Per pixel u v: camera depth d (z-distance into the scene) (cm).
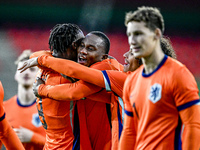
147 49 719
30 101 1595
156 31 725
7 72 5381
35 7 6694
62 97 1015
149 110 736
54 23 6712
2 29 6625
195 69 6241
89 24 6625
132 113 807
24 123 1557
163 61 736
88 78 986
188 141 698
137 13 725
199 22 6806
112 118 1073
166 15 6869
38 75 1130
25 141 1484
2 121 1024
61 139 1084
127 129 818
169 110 722
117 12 6694
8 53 6097
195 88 711
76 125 1103
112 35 6681
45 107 1095
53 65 1018
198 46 6662
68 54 1092
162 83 718
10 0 6681
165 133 727
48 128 1115
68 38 1067
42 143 1503
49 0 6662
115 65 1124
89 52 1060
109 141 1099
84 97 1079
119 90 1007
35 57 1088
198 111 702
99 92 1057
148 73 755
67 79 1058
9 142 1048
